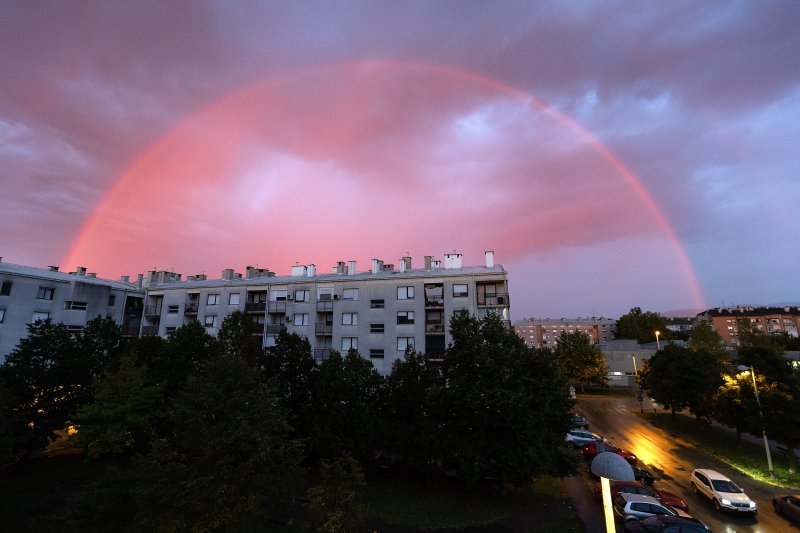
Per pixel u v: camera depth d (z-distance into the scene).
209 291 51.09
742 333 57.50
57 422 26.64
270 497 17.17
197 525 14.02
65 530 18.41
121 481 15.13
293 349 29.17
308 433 26.44
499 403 21.22
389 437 24.50
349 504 16.22
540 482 26.11
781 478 26.77
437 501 22.55
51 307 44.34
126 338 41.00
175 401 18.55
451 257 46.00
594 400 59.53
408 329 42.28
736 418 31.39
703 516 21.20
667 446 35.34
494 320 25.11
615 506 20.95
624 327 109.44
